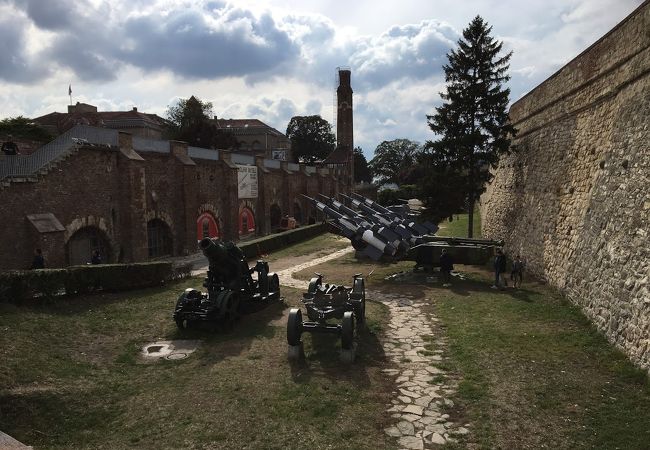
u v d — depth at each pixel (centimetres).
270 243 2792
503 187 2652
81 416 761
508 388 848
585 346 1058
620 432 696
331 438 688
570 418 741
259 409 773
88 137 2183
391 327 1248
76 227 1948
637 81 1265
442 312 1384
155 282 1658
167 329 1213
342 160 6938
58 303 1302
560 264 1580
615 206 1226
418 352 1048
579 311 1311
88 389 840
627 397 812
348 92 7212
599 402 794
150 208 2425
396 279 1902
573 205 1574
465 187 2614
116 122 5225
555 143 1881
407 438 689
